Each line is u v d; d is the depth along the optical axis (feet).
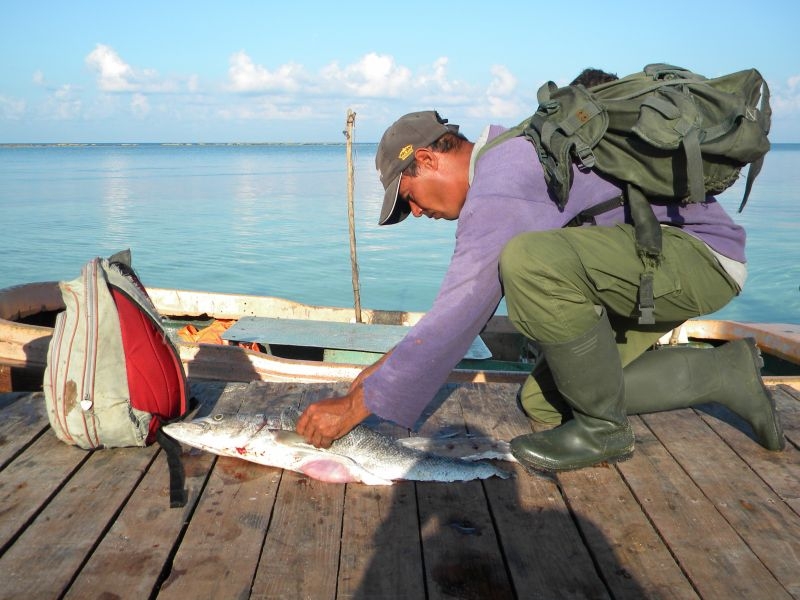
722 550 7.69
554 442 9.27
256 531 7.95
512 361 22.43
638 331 9.88
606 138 8.00
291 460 9.20
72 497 8.55
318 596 6.89
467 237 8.20
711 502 8.67
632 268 8.39
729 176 7.72
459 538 7.91
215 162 345.31
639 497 8.73
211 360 18.35
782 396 12.27
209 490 8.82
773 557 7.58
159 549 7.56
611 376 8.82
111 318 9.72
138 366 9.74
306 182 165.89
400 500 8.68
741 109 7.38
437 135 8.71
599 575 7.34
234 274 55.26
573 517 8.40
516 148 8.27
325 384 12.51
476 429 10.83
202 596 6.86
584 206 8.47
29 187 140.05
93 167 262.47
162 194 124.98
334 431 8.51
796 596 6.97
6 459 9.44
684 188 7.86
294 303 24.97
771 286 53.16
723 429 10.73
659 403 10.16
